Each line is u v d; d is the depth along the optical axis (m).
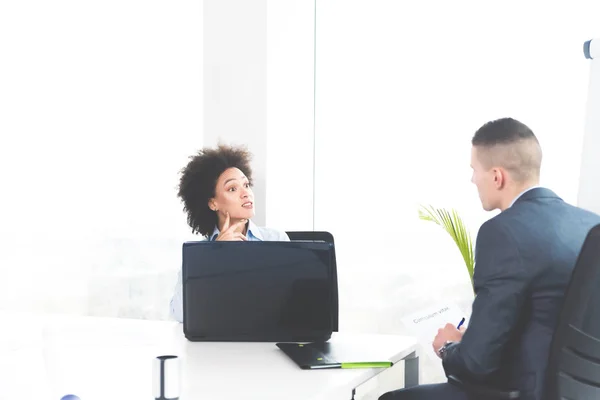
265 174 3.51
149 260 3.90
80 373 1.58
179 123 3.86
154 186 3.89
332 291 2.06
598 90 2.94
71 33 3.88
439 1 3.47
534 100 3.27
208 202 2.79
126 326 2.25
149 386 1.51
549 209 1.90
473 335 1.84
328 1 3.72
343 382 1.64
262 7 3.48
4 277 3.73
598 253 1.64
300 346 1.99
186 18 3.84
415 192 3.55
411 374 2.11
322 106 3.76
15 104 3.75
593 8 3.15
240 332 2.06
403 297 3.59
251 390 1.56
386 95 3.61
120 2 3.91
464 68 3.42
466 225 3.44
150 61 3.89
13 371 1.66
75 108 3.89
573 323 1.68
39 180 3.81
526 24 3.28
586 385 1.71
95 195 3.92
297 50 3.69
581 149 3.17
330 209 3.74
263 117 3.50
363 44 3.66
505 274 1.81
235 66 3.57
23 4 3.76
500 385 1.87
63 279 3.86
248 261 2.07
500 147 2.02
